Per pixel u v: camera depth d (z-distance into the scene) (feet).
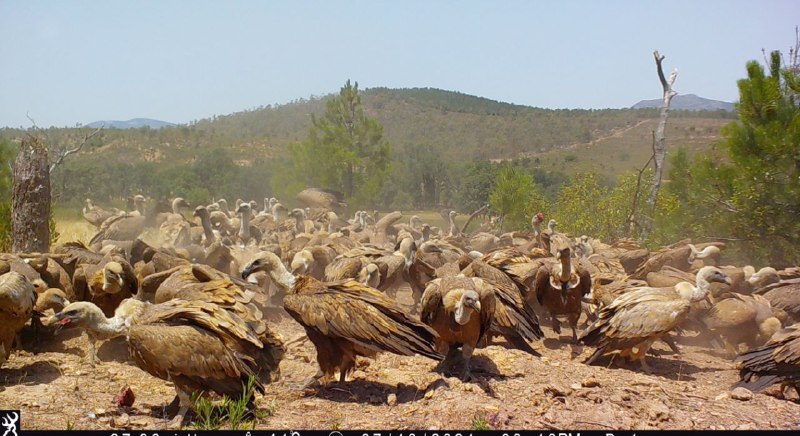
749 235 57.52
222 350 22.93
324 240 53.47
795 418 25.38
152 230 58.13
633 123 407.85
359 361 29.68
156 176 210.38
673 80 76.28
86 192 176.76
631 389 26.96
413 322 25.45
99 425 22.56
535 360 30.22
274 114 475.31
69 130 335.47
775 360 28.17
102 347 30.86
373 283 38.73
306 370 29.30
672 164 64.54
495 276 34.96
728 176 58.54
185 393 22.88
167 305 24.80
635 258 51.34
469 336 27.17
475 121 477.77
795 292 41.63
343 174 106.73
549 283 36.55
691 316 36.50
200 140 358.23
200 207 55.67
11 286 25.05
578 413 24.41
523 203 86.53
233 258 42.06
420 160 246.27
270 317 37.32
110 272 30.83
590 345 32.32
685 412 25.30
